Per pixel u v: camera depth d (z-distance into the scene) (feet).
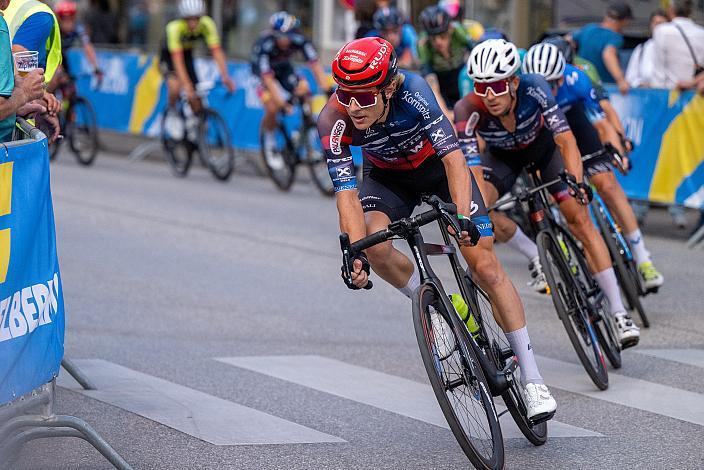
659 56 84.02
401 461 35.19
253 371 45.96
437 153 35.58
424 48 75.82
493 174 49.32
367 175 38.99
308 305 58.59
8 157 28.40
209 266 67.87
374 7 84.99
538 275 52.60
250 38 149.48
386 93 33.60
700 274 67.21
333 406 41.27
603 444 37.14
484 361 34.63
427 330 31.76
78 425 31.55
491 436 33.55
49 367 31.22
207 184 105.09
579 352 42.37
